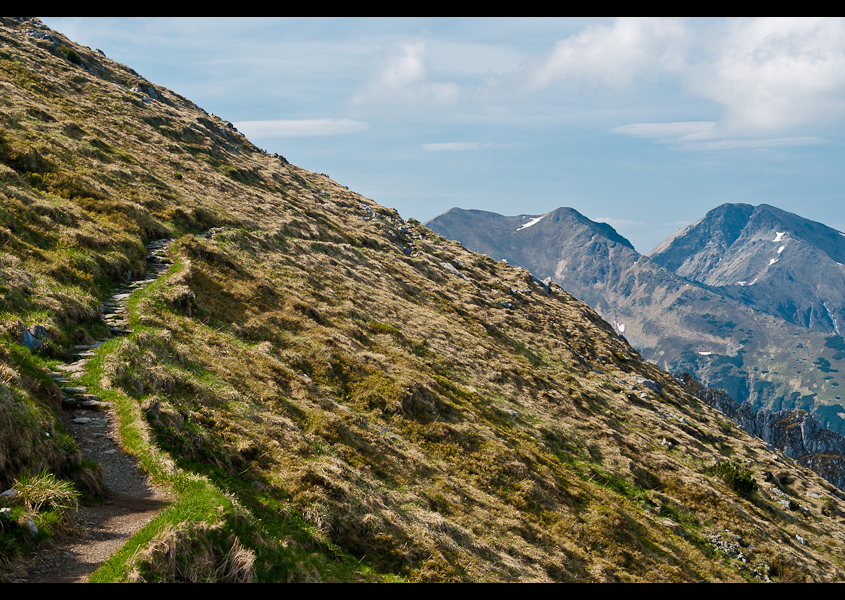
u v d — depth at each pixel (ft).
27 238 90.58
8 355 52.54
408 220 390.21
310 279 159.74
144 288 98.53
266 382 88.33
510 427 134.31
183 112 316.19
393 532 66.39
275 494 59.57
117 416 54.29
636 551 102.01
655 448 175.22
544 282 385.09
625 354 306.35
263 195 235.20
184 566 37.01
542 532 92.38
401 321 171.12
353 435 88.28
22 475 38.50
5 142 126.11
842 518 192.95
